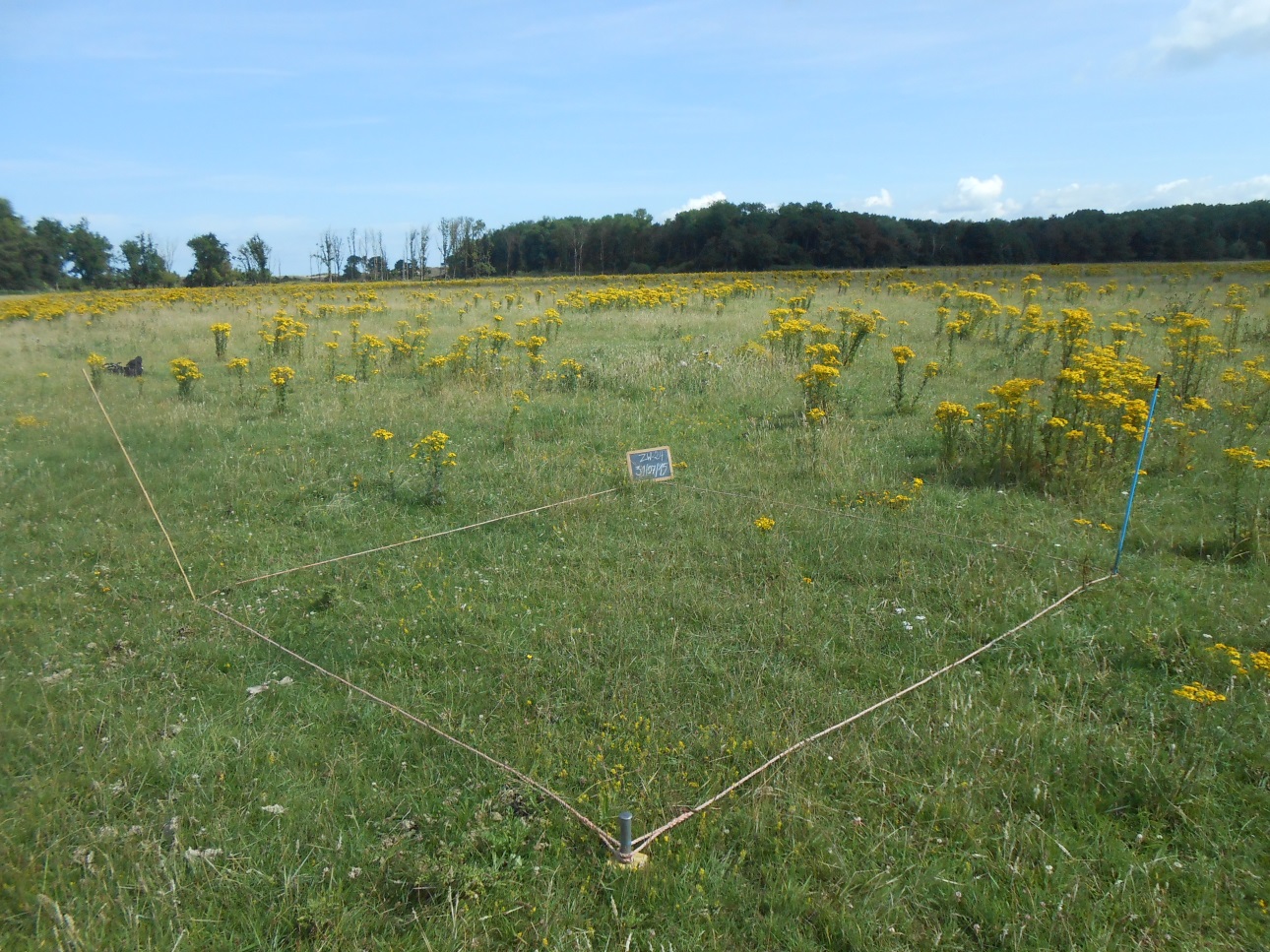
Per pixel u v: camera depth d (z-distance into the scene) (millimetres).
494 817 3131
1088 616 4559
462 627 4621
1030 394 9320
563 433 8578
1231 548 5391
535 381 10719
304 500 6812
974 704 3812
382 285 47625
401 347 12750
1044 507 6250
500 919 2711
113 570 5535
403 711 3811
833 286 30344
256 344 15430
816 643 4359
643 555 5508
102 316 21234
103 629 4723
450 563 5547
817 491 6680
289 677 4172
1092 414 6840
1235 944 2600
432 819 3156
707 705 3869
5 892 2840
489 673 4180
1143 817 3119
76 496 6809
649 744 3559
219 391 10883
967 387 10336
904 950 2590
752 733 3611
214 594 5168
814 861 2932
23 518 6395
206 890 2857
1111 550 5449
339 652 4414
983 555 5352
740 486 6828
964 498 6441
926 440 8008
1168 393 8852
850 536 5688
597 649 4355
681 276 46531
